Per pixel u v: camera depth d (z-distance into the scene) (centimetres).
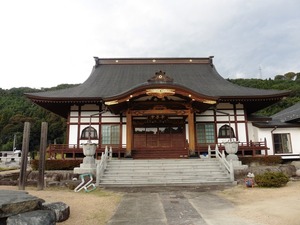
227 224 740
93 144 1727
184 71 3319
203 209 933
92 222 783
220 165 1800
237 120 2597
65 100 2372
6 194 774
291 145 2538
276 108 5891
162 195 1231
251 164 2167
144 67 3403
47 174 1648
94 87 2786
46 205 780
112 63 3459
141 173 1698
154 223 765
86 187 1427
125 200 1119
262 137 2555
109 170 1744
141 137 2570
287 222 738
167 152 2414
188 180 1597
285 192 1215
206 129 2581
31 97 2330
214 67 3403
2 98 12306
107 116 2558
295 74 10512
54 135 8619
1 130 8975
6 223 614
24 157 1334
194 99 2150
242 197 1150
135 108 2331
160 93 2148
